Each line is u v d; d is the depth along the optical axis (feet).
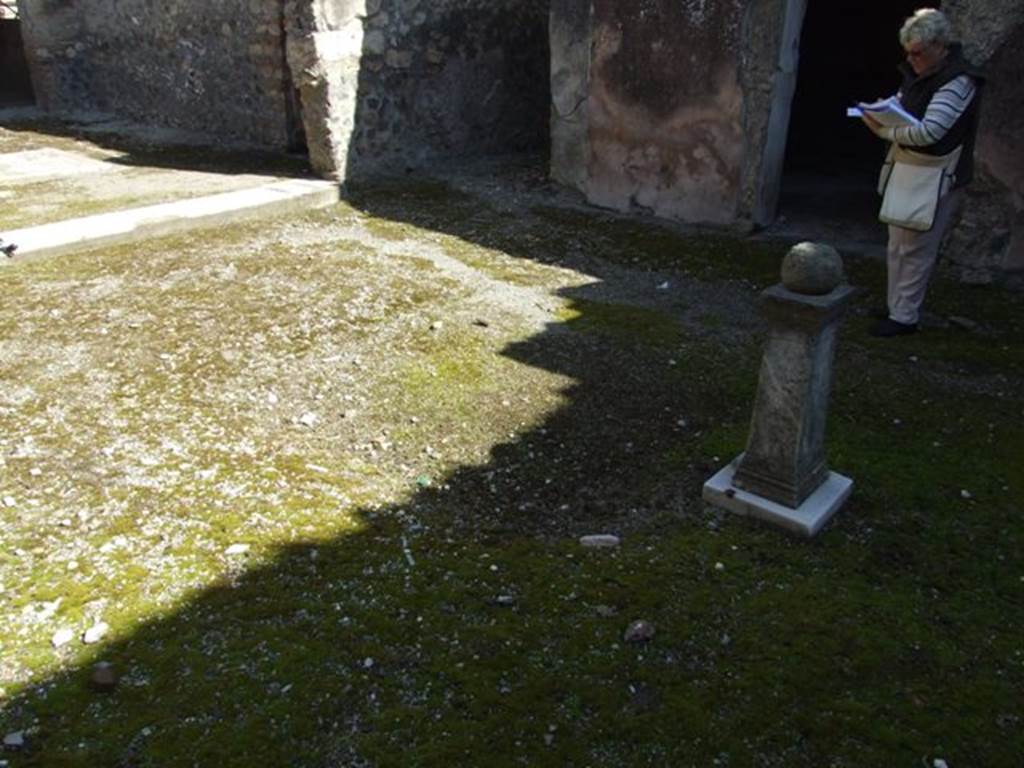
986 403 14.40
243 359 15.08
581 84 24.53
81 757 7.50
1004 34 17.69
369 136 26.86
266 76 29.99
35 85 37.35
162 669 8.48
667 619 9.38
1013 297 18.51
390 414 13.64
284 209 23.62
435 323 16.81
